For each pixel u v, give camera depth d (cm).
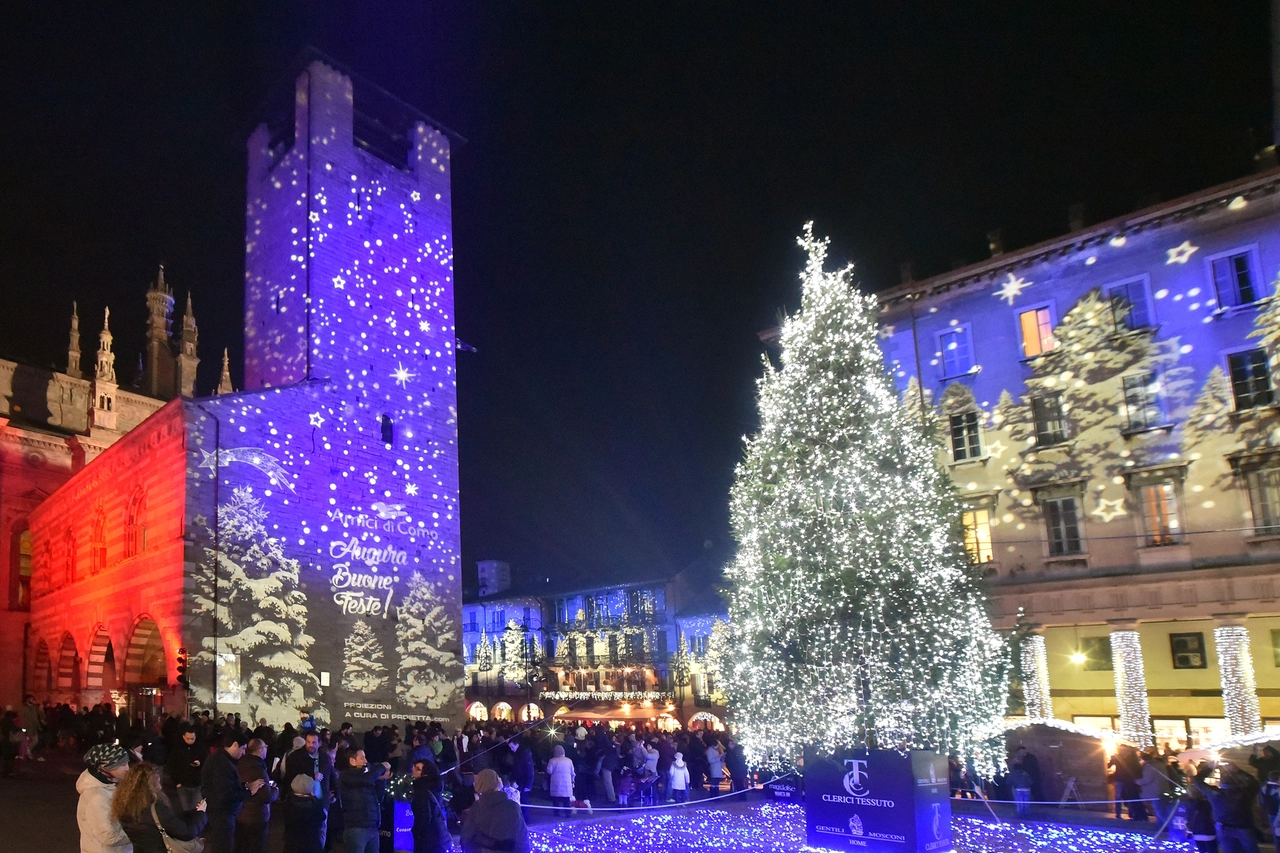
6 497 5094
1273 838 1872
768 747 2219
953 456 3881
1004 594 3656
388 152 4416
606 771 2683
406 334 4112
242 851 1301
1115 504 3478
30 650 4809
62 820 1917
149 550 3288
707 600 6825
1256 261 3284
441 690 3894
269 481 3394
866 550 2095
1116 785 2503
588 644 7488
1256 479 3228
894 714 2045
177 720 2559
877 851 1555
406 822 1552
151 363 6306
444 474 4138
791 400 2284
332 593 3541
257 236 4103
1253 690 3123
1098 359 3572
